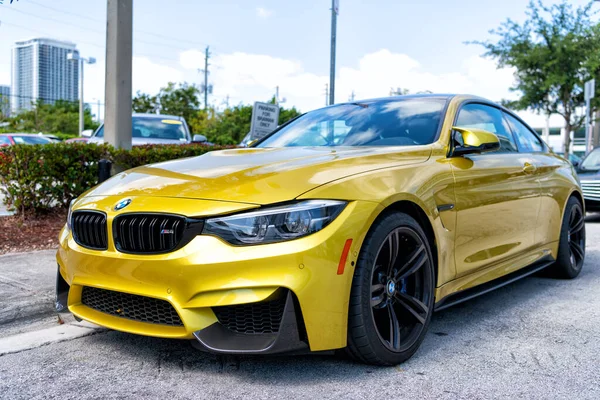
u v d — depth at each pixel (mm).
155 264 2494
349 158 2914
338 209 2512
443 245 3102
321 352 2480
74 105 66500
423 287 2959
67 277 2934
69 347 3072
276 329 2451
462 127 3586
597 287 4594
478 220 3426
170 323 2566
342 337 2506
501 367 2795
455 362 2855
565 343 3164
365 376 2645
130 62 7156
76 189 6465
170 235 2510
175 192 2654
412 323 2922
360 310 2553
